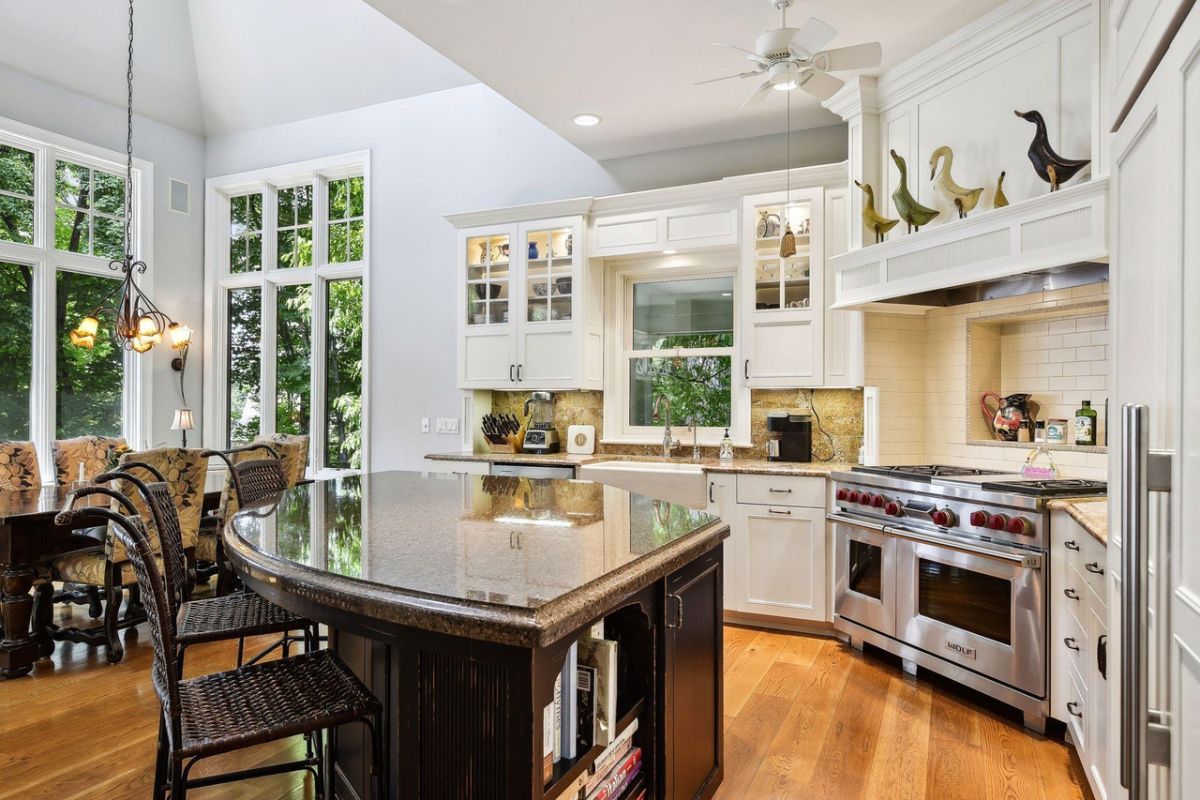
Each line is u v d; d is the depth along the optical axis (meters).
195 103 6.04
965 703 2.80
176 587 2.20
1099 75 2.54
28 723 2.60
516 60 3.43
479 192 5.24
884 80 3.56
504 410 5.21
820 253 3.91
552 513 2.07
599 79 3.63
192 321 6.12
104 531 3.33
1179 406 1.03
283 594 1.42
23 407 5.07
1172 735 1.03
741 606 3.79
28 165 5.11
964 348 3.50
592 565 1.40
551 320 4.68
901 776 2.24
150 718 2.65
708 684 1.97
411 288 5.46
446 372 5.32
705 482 3.90
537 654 1.11
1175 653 1.02
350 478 3.06
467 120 5.29
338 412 5.86
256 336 6.16
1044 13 2.83
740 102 3.90
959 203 3.06
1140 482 1.05
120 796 2.11
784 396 4.35
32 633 3.30
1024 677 2.54
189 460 3.41
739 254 4.51
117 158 5.55
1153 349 1.19
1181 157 1.04
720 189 4.22
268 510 2.11
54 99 5.15
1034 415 3.27
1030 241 2.61
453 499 2.38
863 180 3.62
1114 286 1.53
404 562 1.41
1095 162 2.55
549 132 5.04
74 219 5.37
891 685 2.99
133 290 5.68
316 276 5.89
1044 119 2.85
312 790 2.18
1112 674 1.64
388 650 1.59
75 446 4.39
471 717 1.15
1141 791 1.03
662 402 4.84
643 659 1.66
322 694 1.55
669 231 4.39
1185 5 1.02
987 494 2.69
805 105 3.94
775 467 3.79
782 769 2.28
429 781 1.18
